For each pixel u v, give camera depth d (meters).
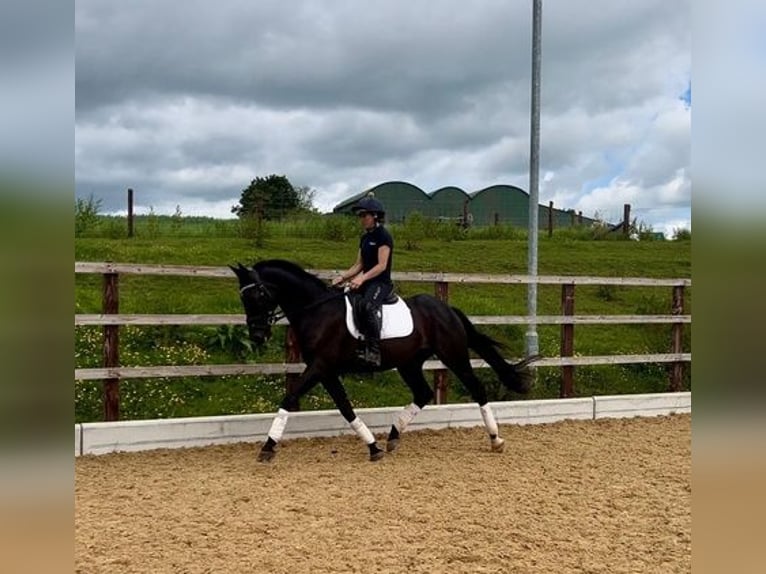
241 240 14.23
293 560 3.89
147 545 4.08
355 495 5.22
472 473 5.95
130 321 6.39
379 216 6.45
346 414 6.30
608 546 4.25
